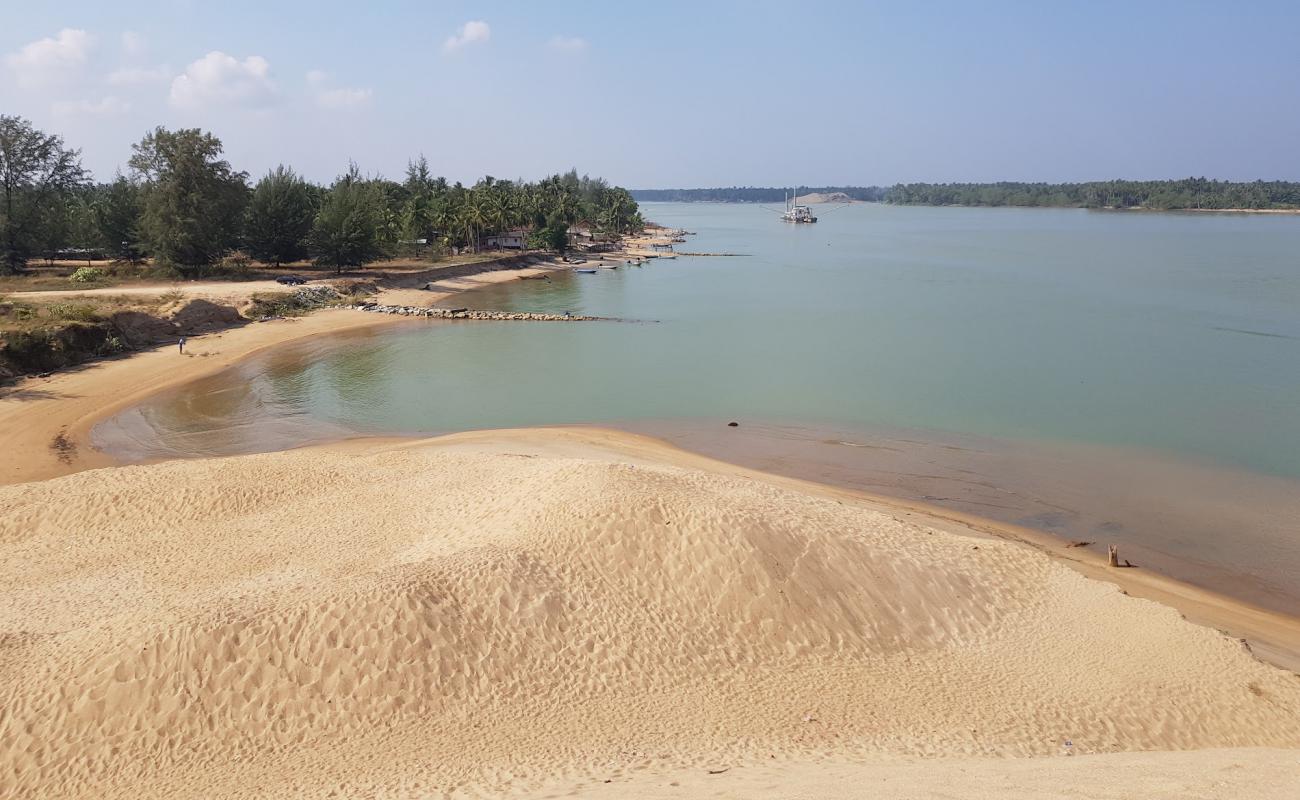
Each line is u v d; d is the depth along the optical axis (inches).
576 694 676.7
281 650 660.7
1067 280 4151.1
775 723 654.5
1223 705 690.8
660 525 838.5
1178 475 1366.9
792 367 2214.6
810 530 874.1
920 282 4212.6
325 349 2394.2
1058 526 1152.2
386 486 1038.4
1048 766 555.2
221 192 3299.7
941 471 1379.2
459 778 568.4
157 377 1952.5
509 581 754.2
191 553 869.8
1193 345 2454.5
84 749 592.1
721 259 5733.3
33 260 3617.1
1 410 1626.5
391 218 4825.3
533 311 3213.6
